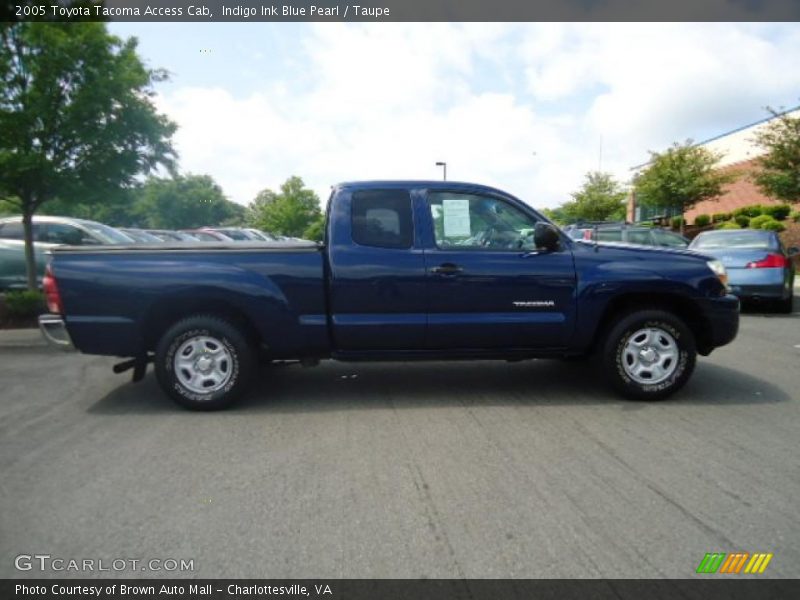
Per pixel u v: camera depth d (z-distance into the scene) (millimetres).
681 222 27094
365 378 5637
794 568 2367
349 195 4715
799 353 6660
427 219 4715
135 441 3922
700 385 5246
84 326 4500
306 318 4609
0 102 7301
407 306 4621
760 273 9773
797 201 17906
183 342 4543
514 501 2977
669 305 4883
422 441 3867
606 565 2402
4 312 8266
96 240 10359
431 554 2498
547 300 4668
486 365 6172
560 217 40406
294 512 2881
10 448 3801
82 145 7805
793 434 3943
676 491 3074
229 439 3945
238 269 4535
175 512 2889
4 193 8164
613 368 4699
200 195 56094
